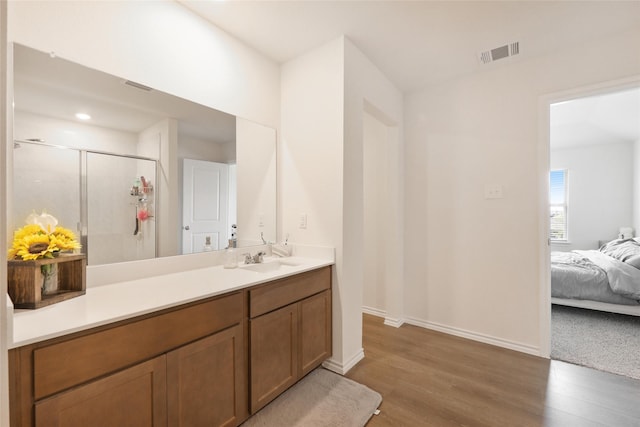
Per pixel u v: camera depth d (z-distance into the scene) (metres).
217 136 1.98
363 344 2.52
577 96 2.20
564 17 1.87
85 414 0.93
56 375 0.87
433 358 2.28
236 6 1.78
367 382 1.94
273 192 2.40
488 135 2.57
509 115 2.47
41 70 1.25
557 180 5.50
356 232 2.25
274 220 2.40
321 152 2.20
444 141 2.81
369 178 3.31
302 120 2.32
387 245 3.01
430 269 2.89
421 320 2.94
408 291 3.03
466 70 2.58
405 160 3.05
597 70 2.11
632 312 2.89
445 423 1.56
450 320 2.77
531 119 2.38
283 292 1.71
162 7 1.67
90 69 1.39
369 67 2.41
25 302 1.04
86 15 1.38
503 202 2.50
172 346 1.17
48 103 1.27
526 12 1.83
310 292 1.92
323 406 1.67
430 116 2.89
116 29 1.48
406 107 3.04
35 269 1.05
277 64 2.44
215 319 1.34
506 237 2.49
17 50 1.20
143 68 1.59
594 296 3.04
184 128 1.80
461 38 2.11
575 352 2.35
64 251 1.29
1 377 0.68
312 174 2.25
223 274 1.70
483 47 2.22
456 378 1.99
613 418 1.59
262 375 1.58
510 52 2.29
